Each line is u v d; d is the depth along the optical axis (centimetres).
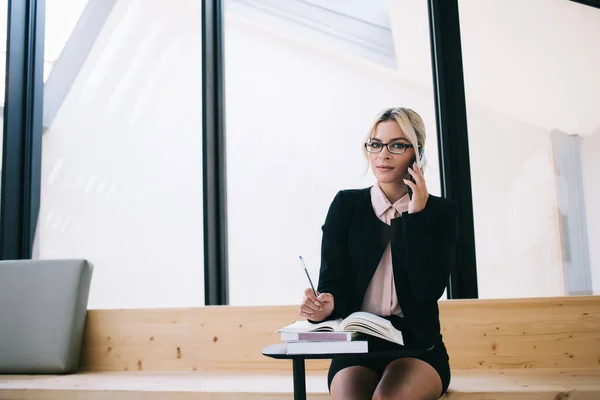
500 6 287
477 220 278
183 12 323
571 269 271
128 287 316
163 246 312
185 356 271
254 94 309
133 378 249
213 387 218
